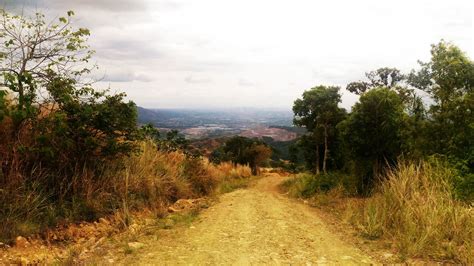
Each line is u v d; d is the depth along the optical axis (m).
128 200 9.49
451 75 11.57
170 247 6.43
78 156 8.71
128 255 5.88
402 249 6.44
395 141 15.22
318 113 30.47
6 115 6.82
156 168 12.43
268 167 68.00
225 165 37.50
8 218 6.45
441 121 11.59
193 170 15.62
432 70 11.95
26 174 7.73
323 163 30.56
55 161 8.15
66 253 5.99
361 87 25.45
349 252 6.41
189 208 11.12
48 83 7.96
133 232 7.57
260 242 6.89
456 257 5.94
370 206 9.23
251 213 10.31
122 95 9.55
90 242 6.73
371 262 5.86
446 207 7.52
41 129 7.82
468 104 10.90
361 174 15.89
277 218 9.65
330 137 29.94
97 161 9.30
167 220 8.89
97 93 8.93
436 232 6.72
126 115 9.56
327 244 6.93
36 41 7.79
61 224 7.29
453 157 10.88
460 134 11.00
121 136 9.97
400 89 16.41
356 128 15.83
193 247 6.44
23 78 7.25
